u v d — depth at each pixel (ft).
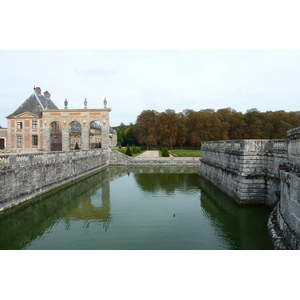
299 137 29.14
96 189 76.33
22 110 166.71
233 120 255.91
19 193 53.83
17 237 38.91
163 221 46.24
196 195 67.51
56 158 74.69
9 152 158.92
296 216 27.32
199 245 35.35
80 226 43.88
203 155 101.14
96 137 282.77
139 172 119.65
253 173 52.54
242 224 43.29
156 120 247.29
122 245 35.63
